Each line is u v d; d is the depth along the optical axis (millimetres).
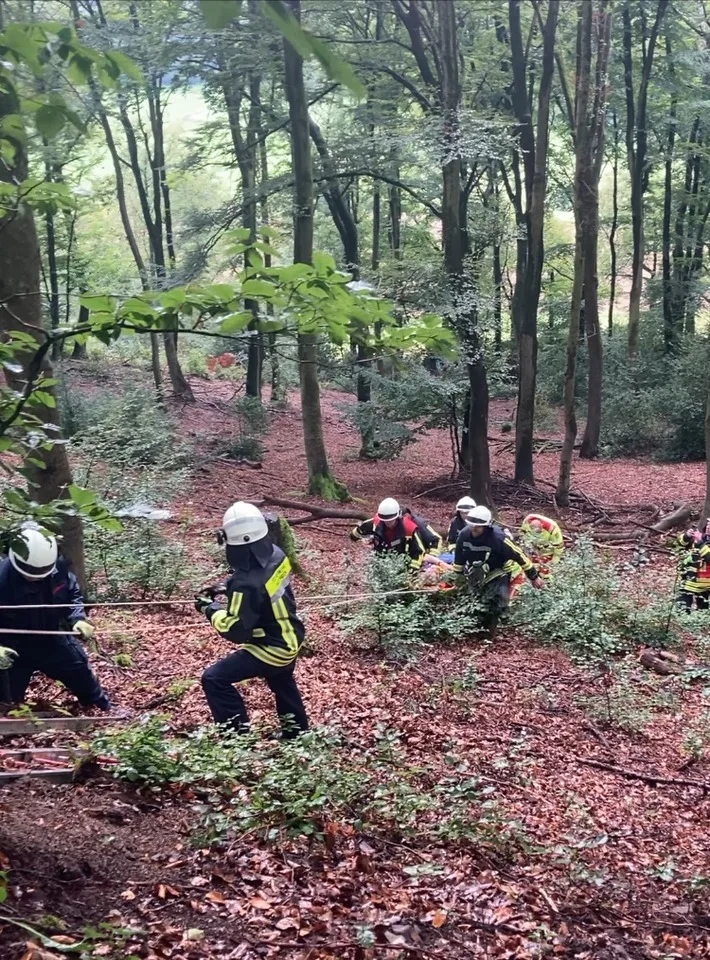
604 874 4711
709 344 24422
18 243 6801
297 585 10508
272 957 3412
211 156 24047
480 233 19078
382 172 19641
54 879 3604
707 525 11430
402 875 4340
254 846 4246
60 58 2002
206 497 16141
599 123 21656
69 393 17734
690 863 5180
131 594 9172
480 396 17469
